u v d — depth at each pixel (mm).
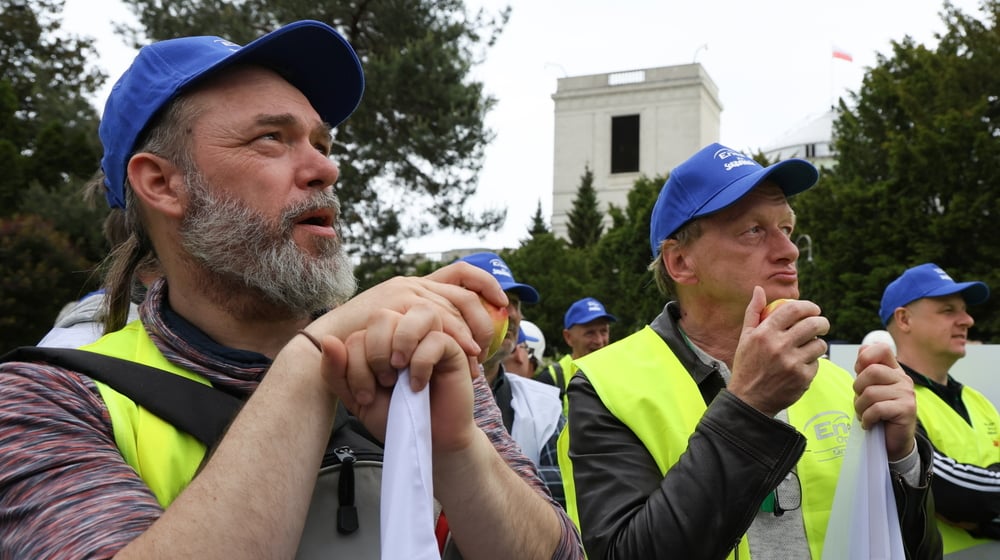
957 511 3221
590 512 2002
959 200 19375
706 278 2229
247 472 1067
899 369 1968
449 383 1188
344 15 15570
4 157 16422
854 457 1924
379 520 1262
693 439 1844
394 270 15594
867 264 21219
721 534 1726
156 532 1020
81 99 19328
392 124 15469
